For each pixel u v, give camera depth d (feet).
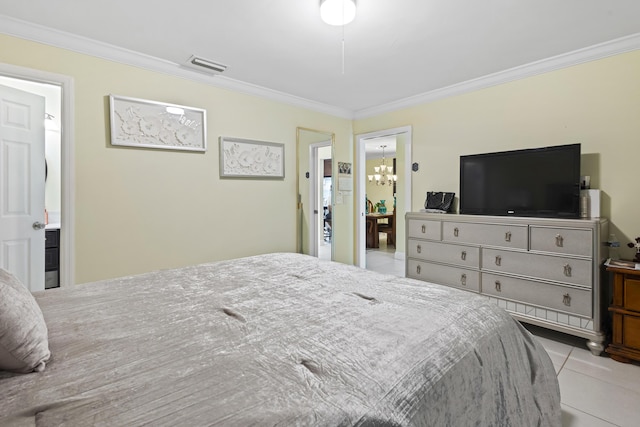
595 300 7.13
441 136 11.75
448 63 9.35
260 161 11.75
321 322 3.54
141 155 9.05
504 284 8.57
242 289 4.80
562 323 7.61
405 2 6.34
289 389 2.33
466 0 6.28
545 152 8.43
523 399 3.79
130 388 2.31
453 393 2.84
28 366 2.51
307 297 4.42
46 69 7.54
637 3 6.37
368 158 30.99
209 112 10.41
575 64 8.61
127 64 8.73
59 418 1.97
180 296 4.48
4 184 7.93
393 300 4.27
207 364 2.66
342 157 14.79
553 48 8.36
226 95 10.80
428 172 12.17
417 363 2.79
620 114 7.95
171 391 2.27
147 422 1.95
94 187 8.29
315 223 13.73
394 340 3.11
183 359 2.74
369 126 14.51
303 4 6.48
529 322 8.11
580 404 5.55
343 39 7.93
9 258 8.05
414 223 10.75
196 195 10.18
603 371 6.57
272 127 12.10
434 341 3.16
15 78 7.24
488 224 8.86
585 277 7.25
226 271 5.88
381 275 5.60
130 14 6.86
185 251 9.98
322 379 2.48
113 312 3.86
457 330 3.45
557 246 7.63
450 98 11.46
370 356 2.82
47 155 12.03
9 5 6.50
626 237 7.92
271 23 7.19
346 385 2.42
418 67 9.67
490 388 3.32
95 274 8.34
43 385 2.34
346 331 3.31
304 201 13.28
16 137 8.16
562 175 8.14
